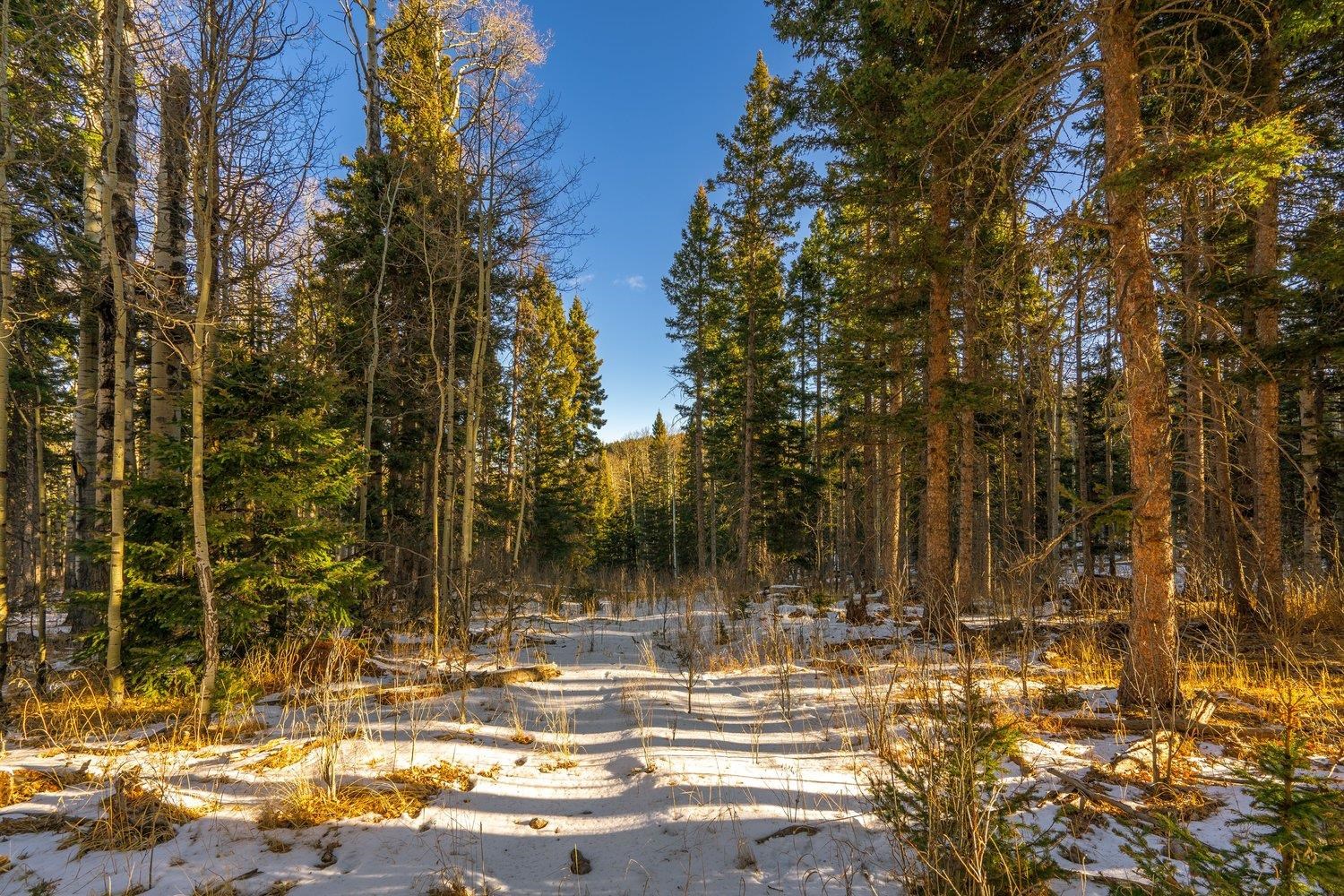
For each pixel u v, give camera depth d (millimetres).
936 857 2449
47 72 5855
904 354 10898
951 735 2986
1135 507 4793
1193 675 5793
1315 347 6938
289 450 6746
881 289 10484
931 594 8633
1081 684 6035
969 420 11805
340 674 6465
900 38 9109
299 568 6617
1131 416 4844
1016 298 6070
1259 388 8445
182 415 7961
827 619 11312
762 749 4691
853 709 5445
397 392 12492
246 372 6668
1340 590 8680
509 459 20672
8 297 5512
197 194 5191
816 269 23312
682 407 26406
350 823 3525
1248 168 3883
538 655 8617
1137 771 3641
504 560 17938
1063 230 4879
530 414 25656
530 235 10227
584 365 35094
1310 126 7621
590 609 14516
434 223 10281
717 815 3527
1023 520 12875
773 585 18844
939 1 6309
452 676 7160
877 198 9688
